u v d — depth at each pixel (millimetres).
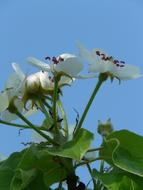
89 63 339
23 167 316
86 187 337
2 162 336
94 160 324
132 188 309
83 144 303
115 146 317
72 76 337
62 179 332
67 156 297
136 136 319
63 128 337
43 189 311
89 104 331
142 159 314
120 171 313
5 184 308
